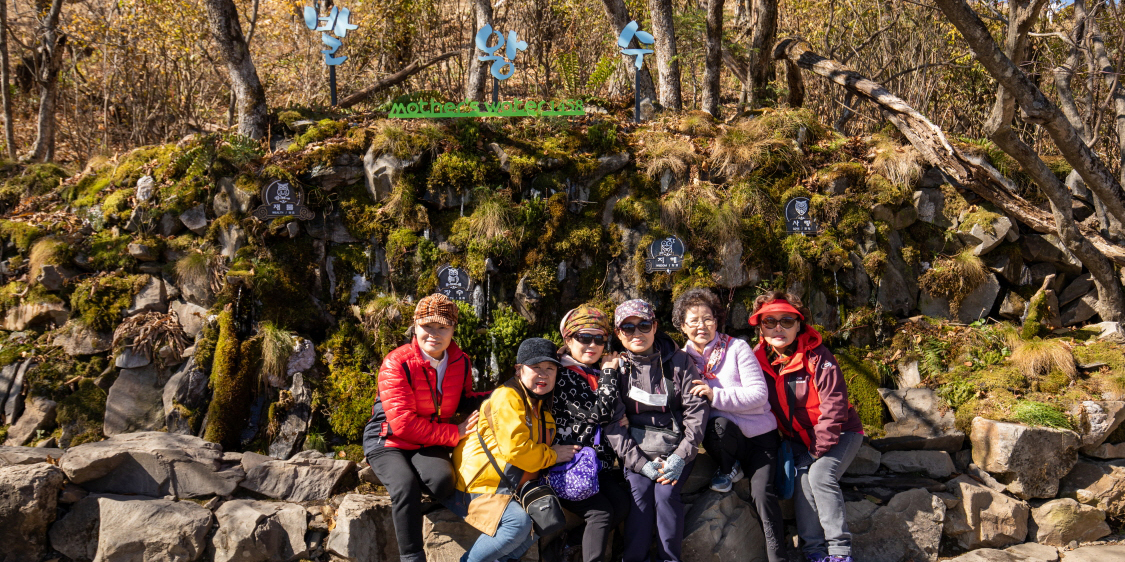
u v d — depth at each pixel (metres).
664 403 3.29
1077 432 3.77
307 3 7.77
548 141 4.71
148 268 4.23
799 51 5.91
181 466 3.40
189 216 4.32
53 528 3.22
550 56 8.05
